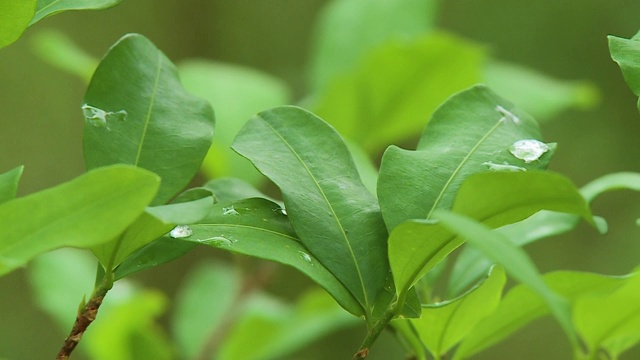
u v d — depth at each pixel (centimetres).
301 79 263
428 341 80
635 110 242
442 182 74
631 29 243
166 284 249
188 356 137
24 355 238
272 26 271
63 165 262
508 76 147
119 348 118
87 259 135
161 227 72
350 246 74
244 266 128
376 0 157
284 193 74
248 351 127
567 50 247
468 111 76
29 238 68
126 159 74
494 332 80
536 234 84
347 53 155
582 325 76
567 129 245
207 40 271
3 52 259
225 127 129
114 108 75
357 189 75
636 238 236
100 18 268
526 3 249
